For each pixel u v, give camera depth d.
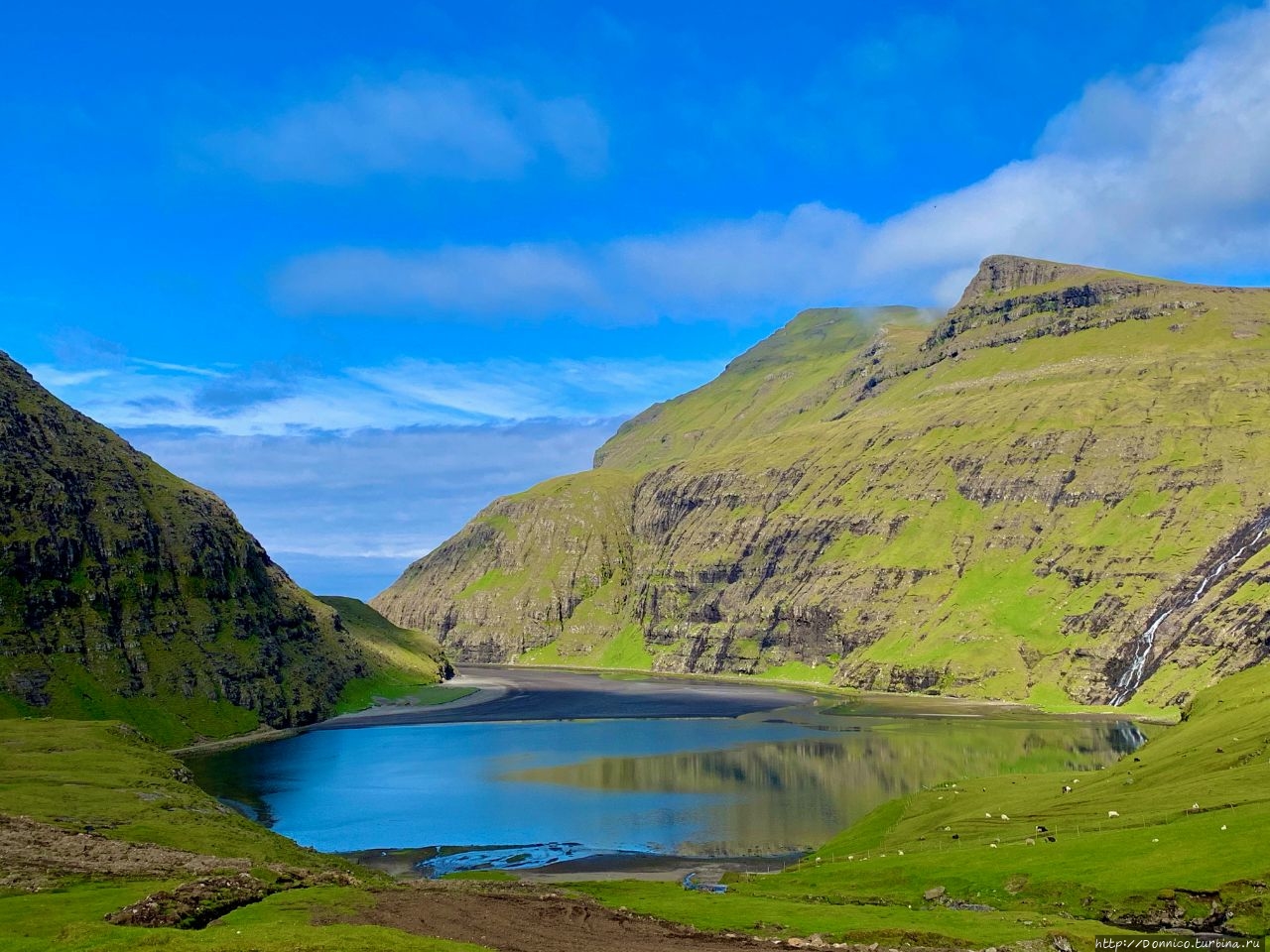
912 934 92.06
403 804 198.00
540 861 154.00
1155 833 111.88
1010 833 134.62
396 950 76.19
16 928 84.69
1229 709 178.25
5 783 156.38
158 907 90.31
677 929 97.56
